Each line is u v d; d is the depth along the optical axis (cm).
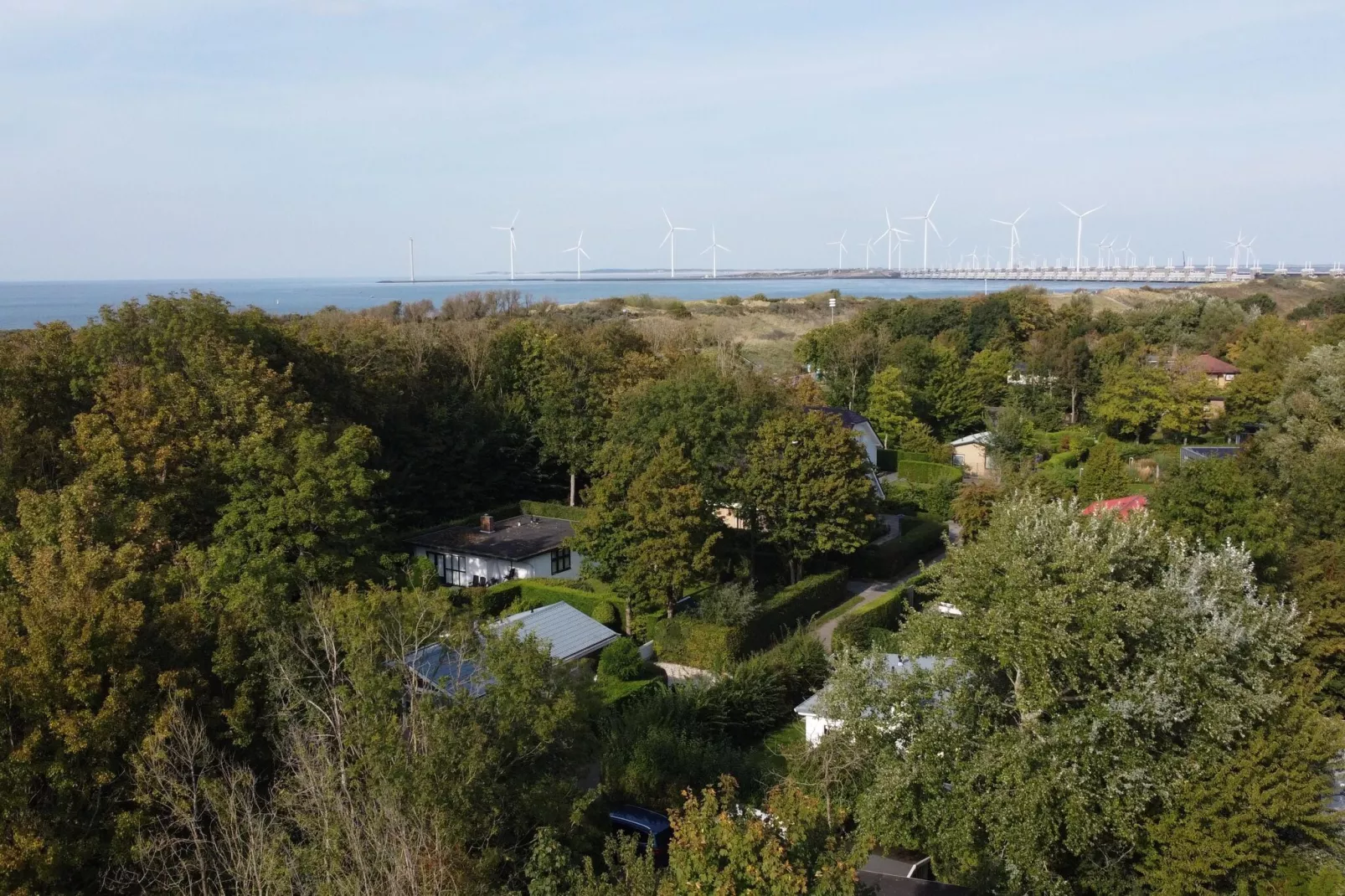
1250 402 8050
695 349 8969
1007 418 7738
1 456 3497
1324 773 2261
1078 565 2273
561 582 4828
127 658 2041
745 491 4903
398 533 5591
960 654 2355
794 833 1509
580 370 6481
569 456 6288
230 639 2247
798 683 3850
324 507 3619
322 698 2198
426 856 1609
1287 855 2114
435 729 1930
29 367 3978
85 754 1934
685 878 1447
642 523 4216
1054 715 2266
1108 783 2139
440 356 6956
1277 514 3778
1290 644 2394
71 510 2744
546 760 2325
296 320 6588
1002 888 2234
